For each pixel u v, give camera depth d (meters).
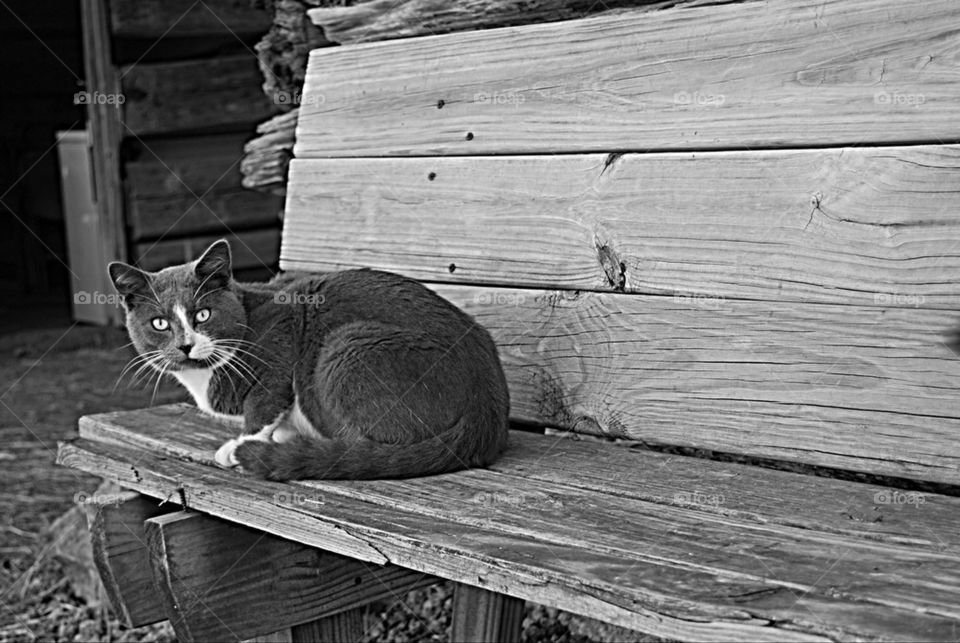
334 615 2.86
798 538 1.96
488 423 2.59
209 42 7.08
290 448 2.54
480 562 1.95
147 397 6.54
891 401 2.32
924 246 2.27
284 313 2.87
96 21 6.80
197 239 7.17
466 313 2.92
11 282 11.16
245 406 2.86
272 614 2.70
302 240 3.49
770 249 2.49
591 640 3.43
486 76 3.03
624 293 2.76
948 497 2.21
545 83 2.90
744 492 2.28
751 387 2.53
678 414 2.66
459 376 2.59
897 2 2.30
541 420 2.94
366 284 2.84
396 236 3.25
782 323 2.47
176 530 2.55
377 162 3.30
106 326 8.66
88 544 3.96
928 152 2.26
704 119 2.60
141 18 6.81
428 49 3.18
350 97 3.38
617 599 1.75
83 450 3.01
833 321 2.40
